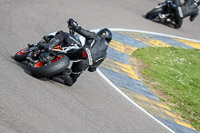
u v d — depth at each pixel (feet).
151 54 138.62
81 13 156.56
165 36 167.22
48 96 66.85
